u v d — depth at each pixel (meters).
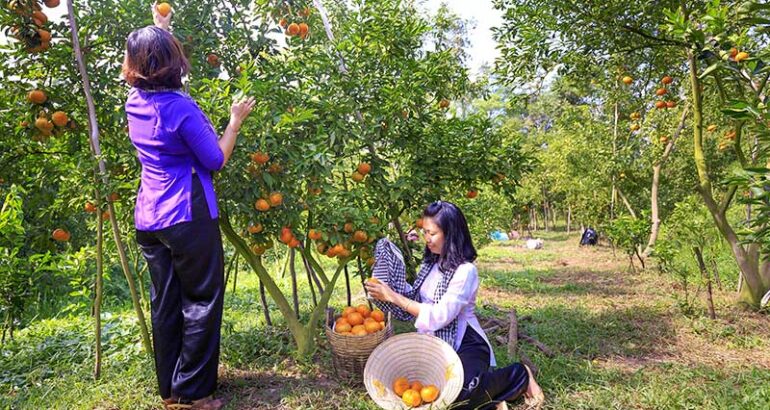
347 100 3.63
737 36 3.87
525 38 5.51
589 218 12.47
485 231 10.05
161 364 2.88
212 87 3.12
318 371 3.52
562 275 8.36
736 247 5.34
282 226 3.44
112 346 4.18
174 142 2.62
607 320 4.84
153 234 2.75
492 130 4.25
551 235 18.77
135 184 3.28
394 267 3.13
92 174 3.21
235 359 3.68
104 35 3.47
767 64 3.87
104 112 3.56
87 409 3.04
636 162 9.92
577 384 3.25
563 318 4.93
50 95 3.34
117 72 3.59
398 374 2.87
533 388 2.97
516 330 4.10
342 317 3.34
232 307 5.95
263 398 3.13
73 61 3.41
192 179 2.71
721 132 9.12
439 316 2.80
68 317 6.06
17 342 4.58
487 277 7.90
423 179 3.91
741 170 2.98
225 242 6.70
